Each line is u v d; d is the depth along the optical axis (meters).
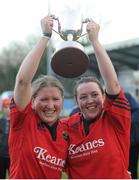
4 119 6.93
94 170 3.17
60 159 3.13
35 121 3.15
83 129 3.26
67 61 3.08
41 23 3.10
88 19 3.33
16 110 3.08
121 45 20.42
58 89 3.23
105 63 3.11
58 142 3.15
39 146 3.06
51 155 3.09
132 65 23.78
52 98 3.19
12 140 3.14
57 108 3.21
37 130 3.12
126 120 3.21
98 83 3.38
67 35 3.31
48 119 3.17
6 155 6.81
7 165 6.89
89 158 3.19
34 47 3.06
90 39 3.15
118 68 24.58
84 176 3.18
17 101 3.07
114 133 3.24
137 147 5.96
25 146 3.06
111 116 3.24
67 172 3.32
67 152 3.24
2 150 6.83
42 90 3.20
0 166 6.88
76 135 3.25
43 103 3.18
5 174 6.95
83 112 3.34
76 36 3.32
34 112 3.21
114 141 3.20
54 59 3.07
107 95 3.23
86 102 3.31
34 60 3.02
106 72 3.12
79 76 3.24
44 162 3.06
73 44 3.08
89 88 3.32
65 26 3.31
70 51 3.02
